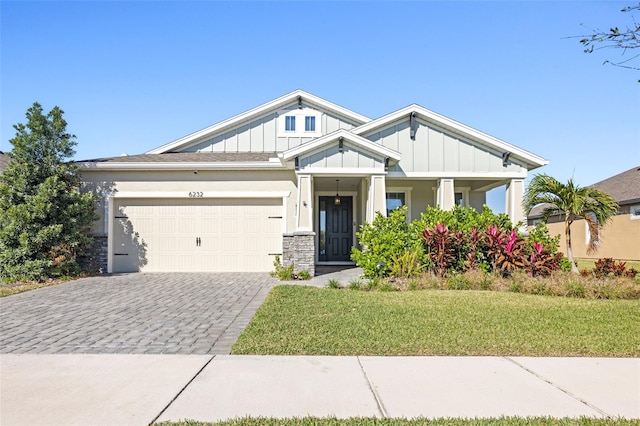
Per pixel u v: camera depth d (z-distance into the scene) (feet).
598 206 36.47
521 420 10.53
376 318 20.76
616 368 14.35
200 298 27.32
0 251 36.55
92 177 41.75
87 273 39.91
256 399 11.82
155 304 25.31
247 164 41.22
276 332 18.35
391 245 34.14
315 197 50.83
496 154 41.52
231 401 11.69
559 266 34.35
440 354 15.83
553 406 11.45
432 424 10.32
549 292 28.55
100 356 15.53
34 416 10.80
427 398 11.94
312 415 10.83
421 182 47.91
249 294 28.84
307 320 20.40
